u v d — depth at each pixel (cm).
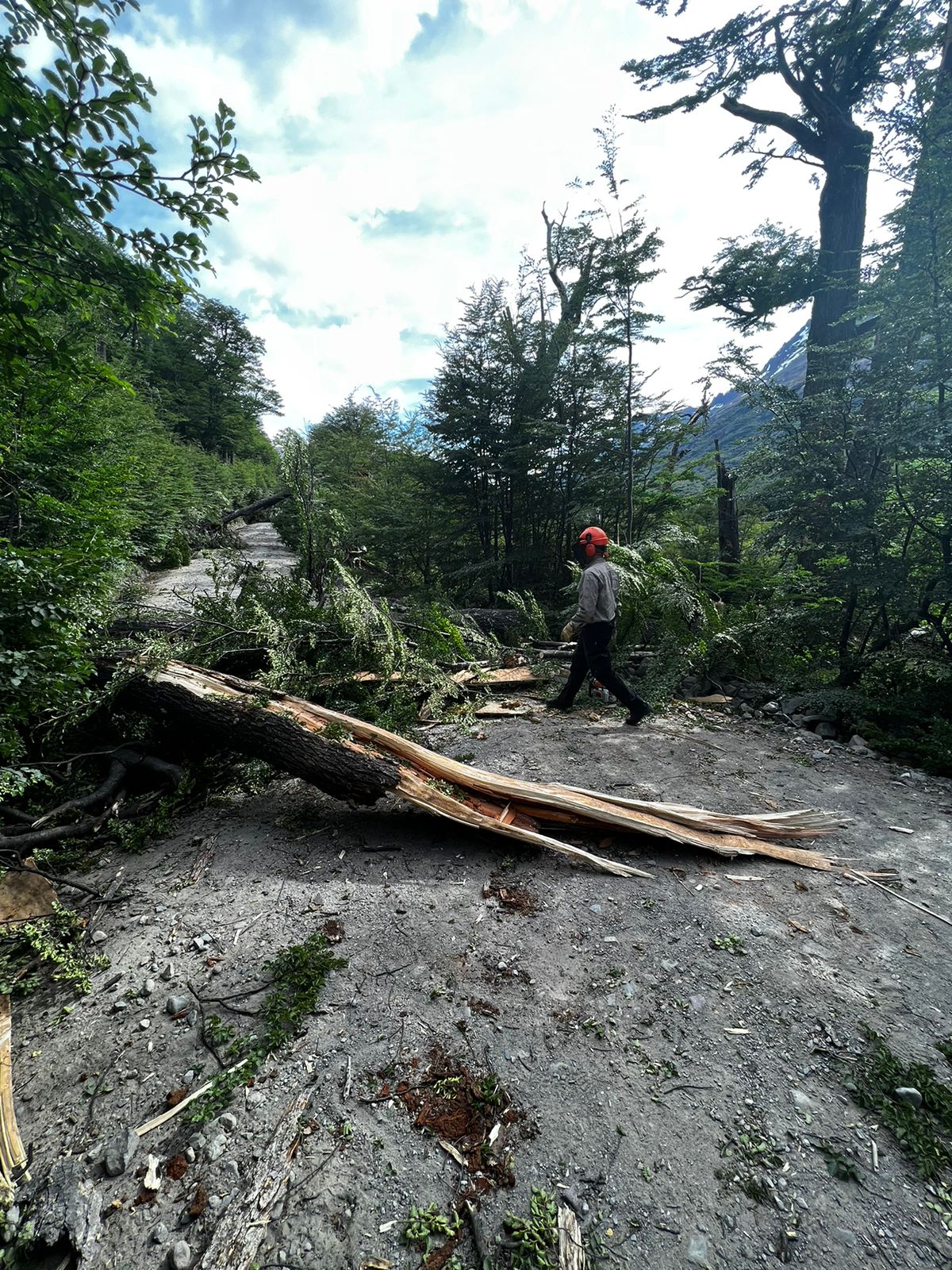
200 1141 159
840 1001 200
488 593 1085
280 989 210
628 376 914
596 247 878
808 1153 151
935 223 431
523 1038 188
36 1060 188
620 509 1011
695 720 494
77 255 229
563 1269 127
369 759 326
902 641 530
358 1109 166
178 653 434
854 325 1103
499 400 1023
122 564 525
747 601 730
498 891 264
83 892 278
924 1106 163
